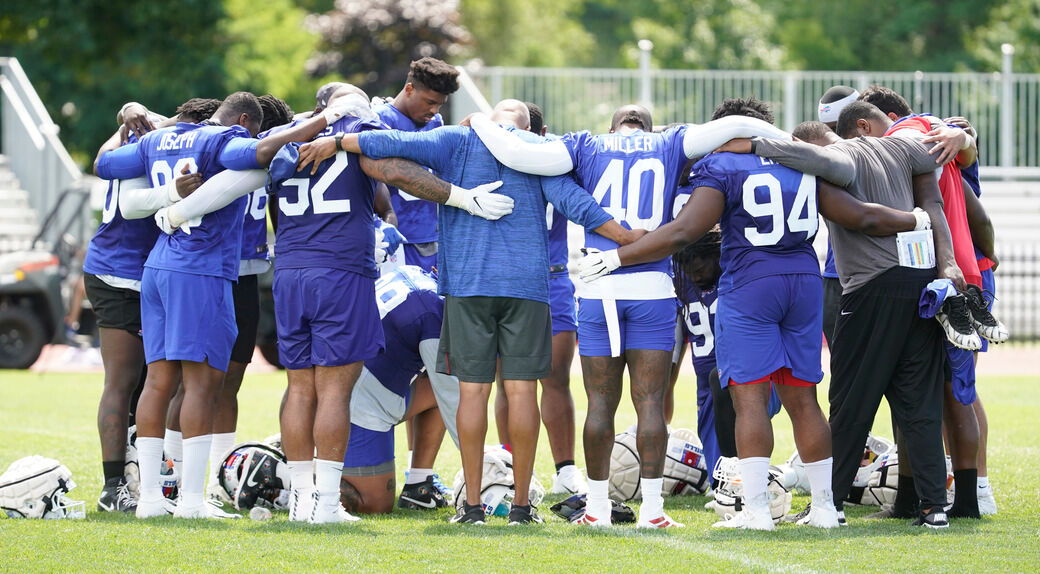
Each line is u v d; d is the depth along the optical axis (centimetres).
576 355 6103
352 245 2083
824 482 2072
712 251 2420
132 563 1703
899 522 2130
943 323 2041
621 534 1944
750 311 2011
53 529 1961
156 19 9750
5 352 5478
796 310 2025
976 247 2345
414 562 1711
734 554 1777
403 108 2606
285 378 5112
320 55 11794
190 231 2103
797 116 7750
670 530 2009
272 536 1902
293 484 2109
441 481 2627
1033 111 8112
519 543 1853
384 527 2033
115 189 2234
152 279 2106
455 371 2072
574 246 5831
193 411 2098
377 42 11700
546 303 2081
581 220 2056
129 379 2248
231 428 2416
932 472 2059
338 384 2091
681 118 7688
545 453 3091
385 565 1691
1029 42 13662
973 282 2217
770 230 2009
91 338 5959
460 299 2055
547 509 2317
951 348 2089
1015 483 2573
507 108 2275
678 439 2558
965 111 7900
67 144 12150
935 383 2089
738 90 7694
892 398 2138
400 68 11581
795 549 1819
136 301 2242
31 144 7906
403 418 2294
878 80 7781
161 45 9931
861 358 2123
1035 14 13962
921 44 14362
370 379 2244
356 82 11712
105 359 2250
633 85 7612
